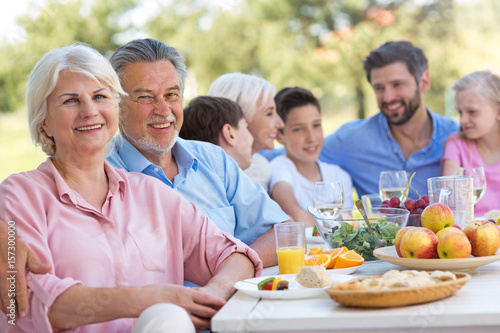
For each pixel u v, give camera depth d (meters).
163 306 1.03
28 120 1.31
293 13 6.34
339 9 6.22
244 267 1.35
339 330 0.95
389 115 2.97
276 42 6.39
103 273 1.24
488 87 2.68
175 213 1.41
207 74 6.35
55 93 1.27
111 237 1.28
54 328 1.15
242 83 2.66
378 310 0.97
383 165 3.05
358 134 3.06
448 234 1.21
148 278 1.33
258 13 6.38
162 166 1.74
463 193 1.51
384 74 2.96
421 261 1.20
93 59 1.30
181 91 1.74
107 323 1.23
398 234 1.30
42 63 1.28
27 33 4.61
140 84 1.64
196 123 2.26
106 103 1.31
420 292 0.96
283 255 1.36
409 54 2.94
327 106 6.43
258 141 2.69
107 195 1.33
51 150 1.33
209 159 1.84
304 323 0.94
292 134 2.79
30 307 1.12
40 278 1.13
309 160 2.79
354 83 6.36
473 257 1.24
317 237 1.81
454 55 5.86
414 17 6.01
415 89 2.95
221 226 1.75
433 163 2.97
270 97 2.68
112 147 1.70
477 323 0.90
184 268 1.46
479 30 5.83
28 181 1.25
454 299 1.01
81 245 1.23
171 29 6.34
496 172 2.72
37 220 1.21
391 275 1.04
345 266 1.33
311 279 1.12
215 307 1.15
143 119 1.65
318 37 6.37
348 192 2.95
